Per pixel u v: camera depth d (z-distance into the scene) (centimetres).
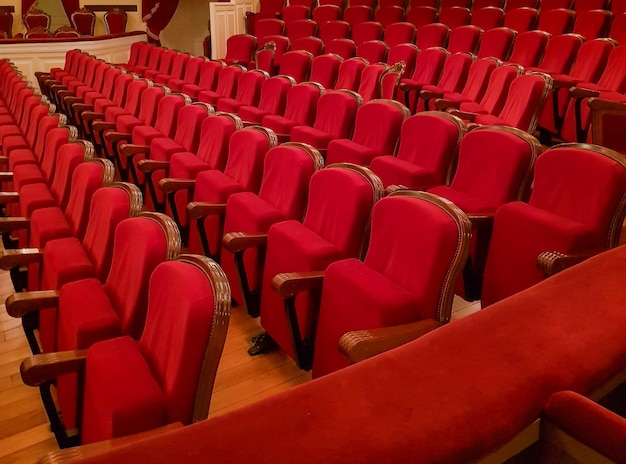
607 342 20
